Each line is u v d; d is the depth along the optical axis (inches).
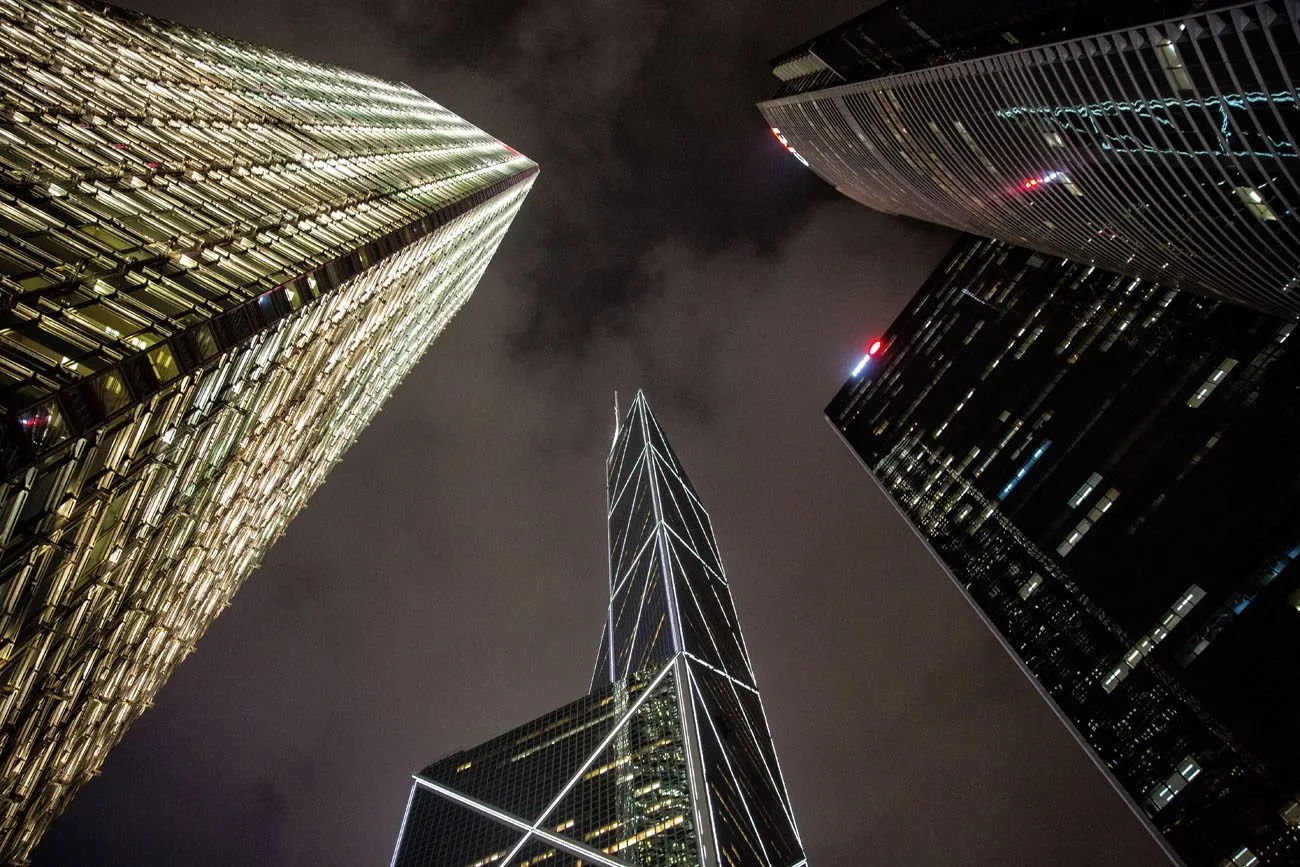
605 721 7003.0
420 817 6879.9
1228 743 2967.5
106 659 1717.5
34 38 1701.5
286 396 2071.9
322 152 2669.8
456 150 5064.0
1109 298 4611.2
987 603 4269.2
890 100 4756.4
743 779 6796.3
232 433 1772.9
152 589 1807.3
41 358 992.9
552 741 7086.6
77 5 2185.0
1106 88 3009.4
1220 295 3821.4
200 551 2052.2
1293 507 3152.1
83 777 1993.1
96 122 1596.9
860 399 6102.4
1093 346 4503.0
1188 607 3294.8
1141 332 4269.2
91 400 1048.2
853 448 5876.0
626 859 5378.9
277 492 2647.6
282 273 1642.5
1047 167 3875.5
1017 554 4168.3
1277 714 2866.6
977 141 4254.4
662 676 7273.6
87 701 1734.7
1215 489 3447.3
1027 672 3927.2
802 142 6875.0
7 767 1486.2
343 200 2345.0
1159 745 3201.3
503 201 5231.3
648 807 5738.2
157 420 1285.7
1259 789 2837.1
